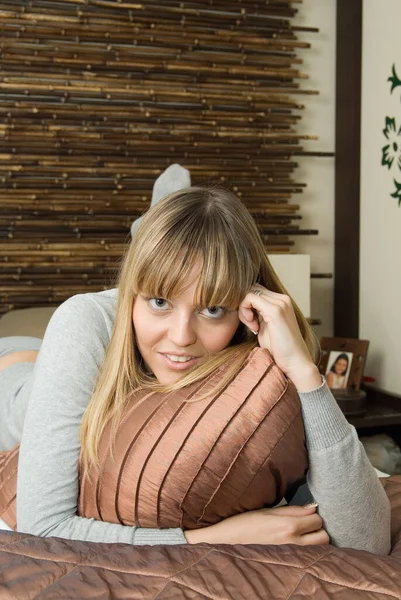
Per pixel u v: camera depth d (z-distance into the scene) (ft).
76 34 10.53
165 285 3.39
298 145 11.81
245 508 3.58
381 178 11.05
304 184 11.74
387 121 10.84
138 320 3.59
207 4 11.09
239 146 11.37
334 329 12.19
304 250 12.00
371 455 10.18
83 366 3.75
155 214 3.53
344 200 11.78
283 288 3.95
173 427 3.41
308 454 3.57
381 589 2.89
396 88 10.60
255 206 11.53
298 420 3.50
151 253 3.40
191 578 2.90
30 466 3.62
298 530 3.51
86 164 10.72
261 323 3.71
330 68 11.93
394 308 10.82
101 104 10.75
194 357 3.64
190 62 11.11
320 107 11.91
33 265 10.56
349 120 11.60
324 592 2.84
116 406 3.58
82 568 3.00
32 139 10.45
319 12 11.81
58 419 3.63
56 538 3.33
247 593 2.83
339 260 11.97
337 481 3.48
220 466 3.39
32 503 3.60
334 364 10.61
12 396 5.70
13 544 3.26
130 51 10.83
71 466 3.63
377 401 10.97
